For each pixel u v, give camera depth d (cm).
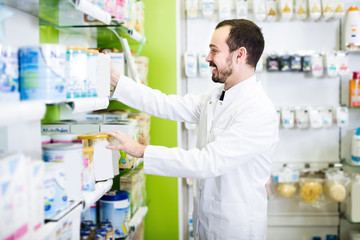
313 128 322
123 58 210
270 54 307
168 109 217
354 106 303
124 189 237
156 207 308
